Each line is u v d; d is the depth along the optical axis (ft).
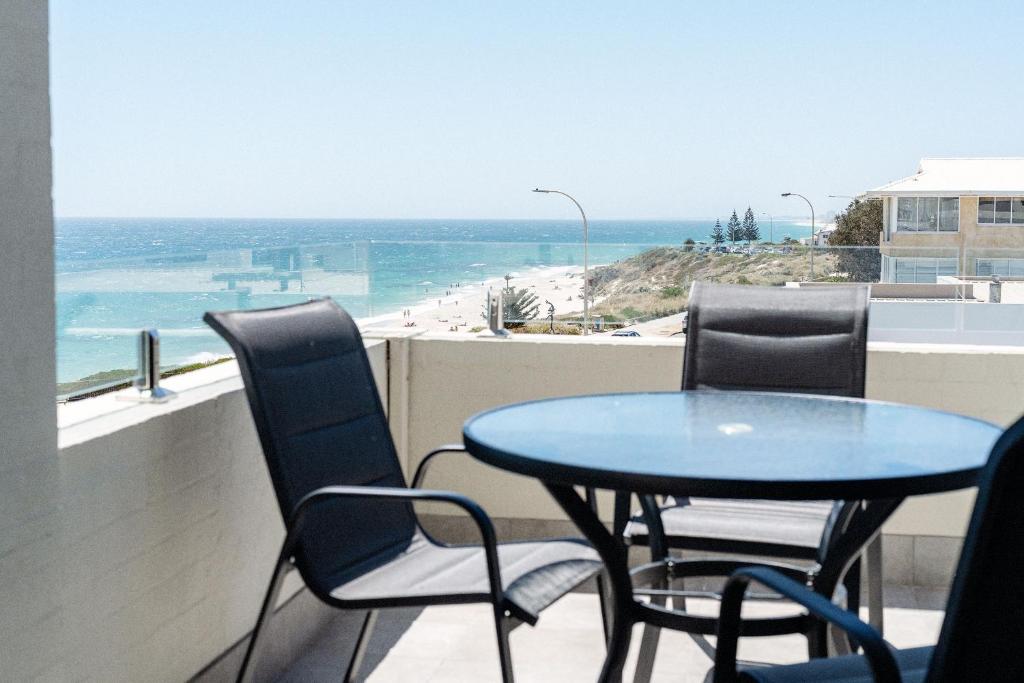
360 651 9.21
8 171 6.39
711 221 284.20
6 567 6.42
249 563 9.77
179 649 8.52
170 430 8.32
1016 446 3.99
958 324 14.84
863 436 7.66
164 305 9.43
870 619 9.64
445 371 13.52
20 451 6.53
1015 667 4.33
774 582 5.23
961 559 4.26
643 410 8.80
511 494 13.46
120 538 7.64
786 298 11.10
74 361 8.02
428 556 8.83
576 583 7.92
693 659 10.55
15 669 6.51
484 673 10.21
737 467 6.55
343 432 8.92
